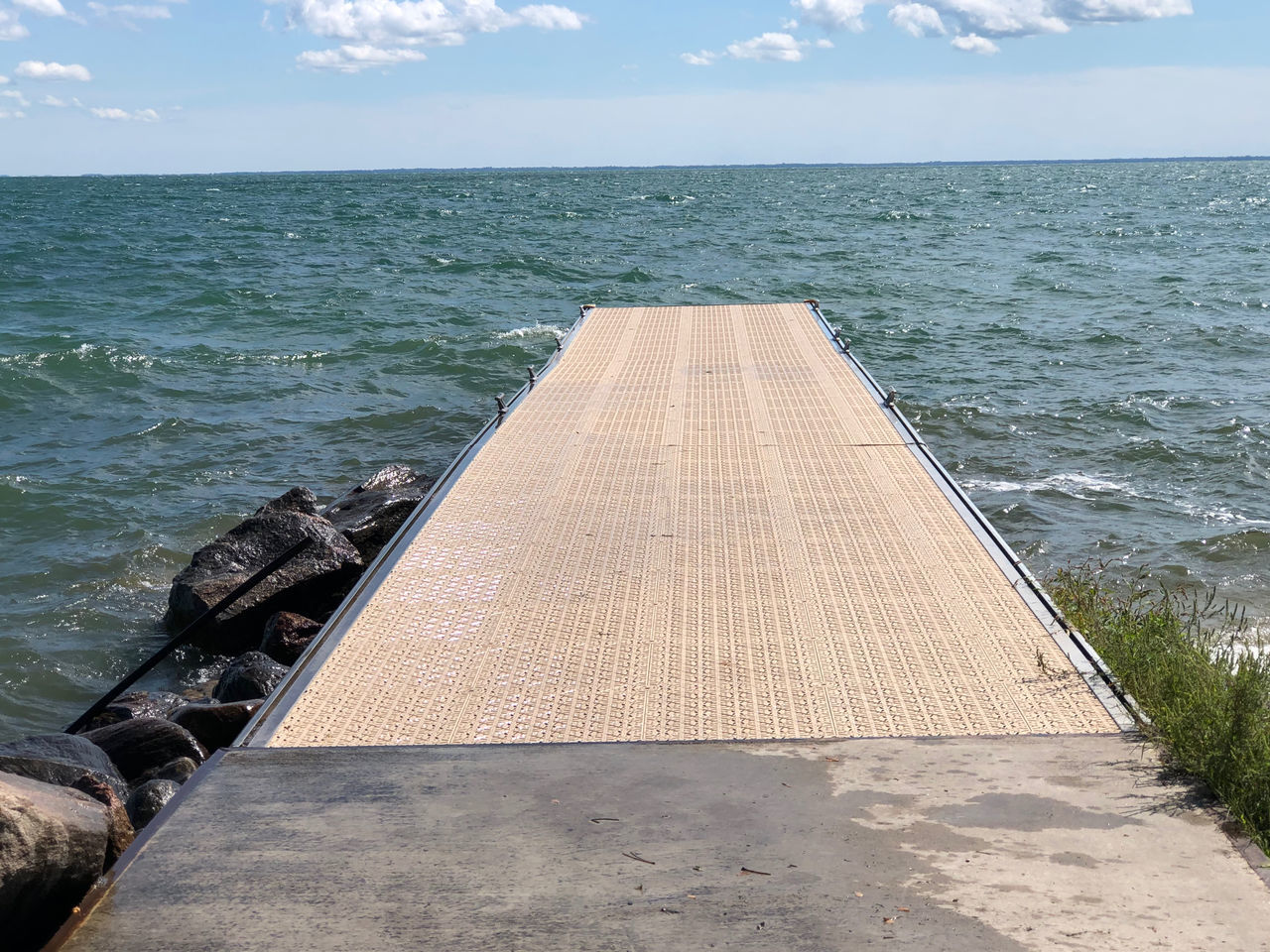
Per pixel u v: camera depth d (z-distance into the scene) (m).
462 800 3.80
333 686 4.93
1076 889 3.17
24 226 60.50
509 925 3.05
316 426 17.03
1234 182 123.38
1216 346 21.02
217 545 10.12
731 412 9.91
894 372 19.47
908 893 3.16
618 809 3.71
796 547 6.57
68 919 3.15
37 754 5.93
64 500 13.41
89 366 20.67
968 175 190.12
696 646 5.30
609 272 35.16
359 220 63.12
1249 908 3.06
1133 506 12.42
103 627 10.08
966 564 6.20
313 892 3.24
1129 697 4.54
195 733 7.23
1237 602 9.66
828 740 4.25
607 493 7.74
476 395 19.03
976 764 4.00
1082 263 35.88
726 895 3.17
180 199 100.56
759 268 35.94
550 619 5.66
